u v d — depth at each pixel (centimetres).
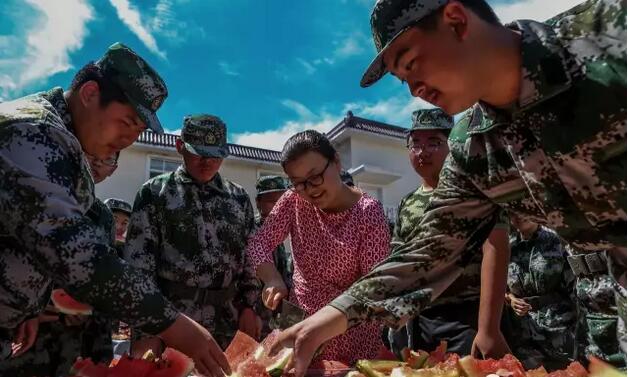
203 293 341
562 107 139
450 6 138
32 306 200
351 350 244
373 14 151
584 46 136
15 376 288
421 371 166
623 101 128
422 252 189
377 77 162
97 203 348
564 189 146
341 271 262
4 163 158
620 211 138
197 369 167
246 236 380
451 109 152
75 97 204
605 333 277
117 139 211
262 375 168
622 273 150
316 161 257
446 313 271
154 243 340
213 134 363
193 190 359
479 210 187
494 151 170
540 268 386
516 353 348
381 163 1838
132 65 205
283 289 268
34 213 158
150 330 164
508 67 145
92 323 331
